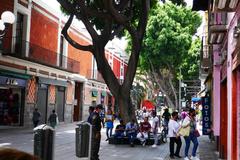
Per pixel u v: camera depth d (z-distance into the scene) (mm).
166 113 23234
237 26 10109
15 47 28922
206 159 15094
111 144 20578
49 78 34969
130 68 21891
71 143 19828
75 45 21828
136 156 15992
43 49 32844
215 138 19906
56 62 35562
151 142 20422
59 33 37938
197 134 15039
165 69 47469
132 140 19750
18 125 30266
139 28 21516
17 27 29891
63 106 39375
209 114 22516
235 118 11508
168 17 41531
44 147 7422
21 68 30031
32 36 31969
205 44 23938
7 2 27969
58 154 15500
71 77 41281
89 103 49000
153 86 57281
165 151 18047
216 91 17734
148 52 42500
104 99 56250
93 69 50500
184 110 27781
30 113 31609
